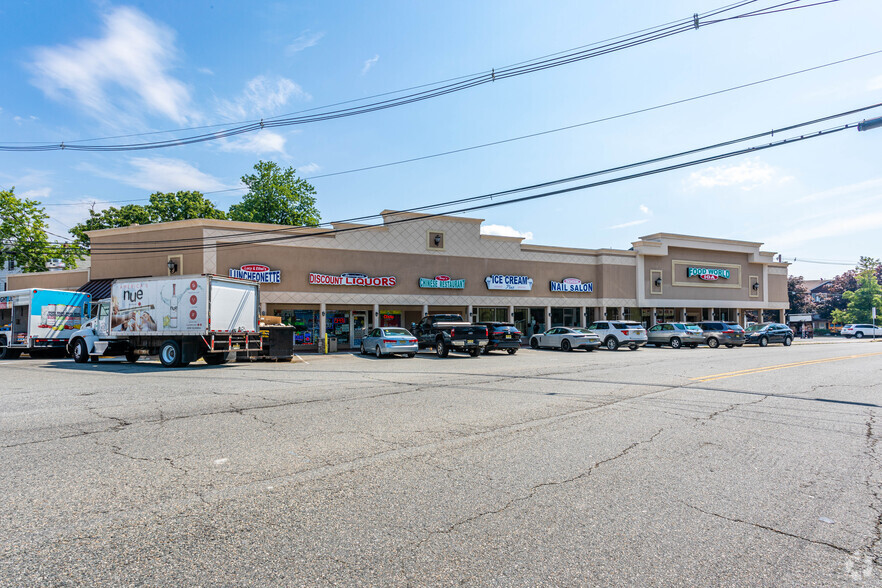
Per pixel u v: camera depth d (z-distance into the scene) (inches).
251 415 293.3
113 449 218.1
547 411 309.4
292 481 178.7
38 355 902.4
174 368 601.3
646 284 1364.4
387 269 1059.3
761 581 114.6
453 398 358.0
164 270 950.4
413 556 124.5
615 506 158.4
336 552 126.1
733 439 241.8
